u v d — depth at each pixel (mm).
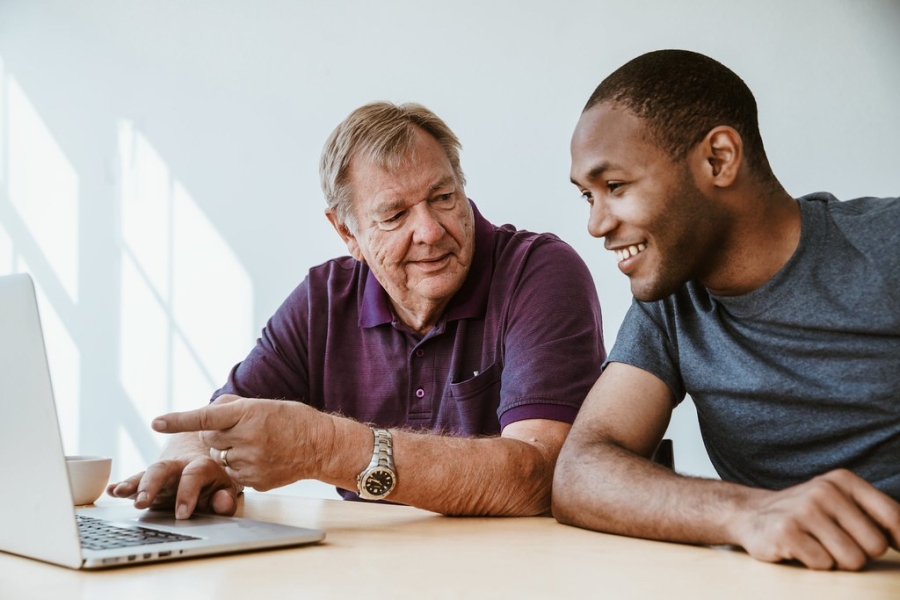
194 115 3482
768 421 1279
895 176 2439
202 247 3443
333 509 1348
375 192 1641
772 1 2570
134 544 957
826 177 2516
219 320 3400
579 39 2824
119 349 3604
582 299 1626
